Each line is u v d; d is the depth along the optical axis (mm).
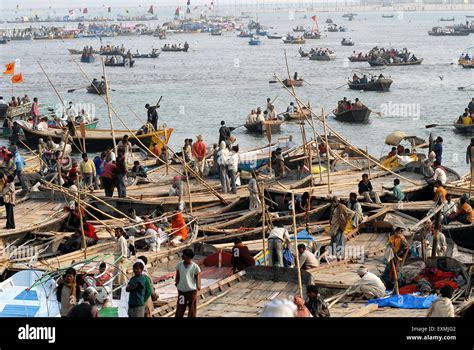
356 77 103438
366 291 25188
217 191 42500
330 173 46719
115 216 38188
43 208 37750
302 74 126062
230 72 133625
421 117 80250
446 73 123125
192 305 22047
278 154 44875
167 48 192625
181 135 72812
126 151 47125
